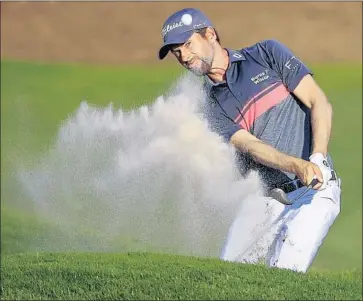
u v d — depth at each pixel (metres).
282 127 19.19
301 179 17.94
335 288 18.89
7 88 62.38
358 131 51.38
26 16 80.19
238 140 19.22
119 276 18.66
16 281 18.64
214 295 17.11
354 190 43.78
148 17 79.88
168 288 17.58
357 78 63.44
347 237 38.34
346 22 76.00
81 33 77.25
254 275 18.55
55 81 64.62
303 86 18.95
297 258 18.95
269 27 76.81
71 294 17.61
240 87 19.20
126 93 61.38
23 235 31.69
